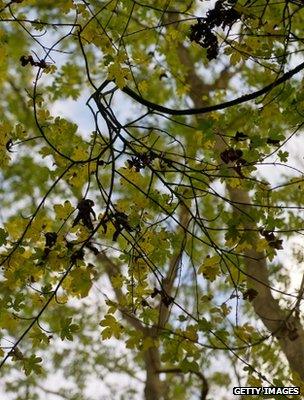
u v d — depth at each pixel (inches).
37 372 113.0
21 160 254.7
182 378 278.1
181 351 127.4
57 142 129.6
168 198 130.5
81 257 112.2
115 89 117.6
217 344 236.1
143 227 130.6
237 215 125.0
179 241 132.1
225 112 149.4
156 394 248.2
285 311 219.6
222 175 122.5
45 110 129.0
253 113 147.9
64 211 119.3
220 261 129.0
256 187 136.9
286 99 134.1
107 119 116.7
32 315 239.6
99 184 112.0
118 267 252.5
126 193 185.8
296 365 212.5
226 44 124.6
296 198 186.9
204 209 257.1
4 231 115.4
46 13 237.1
